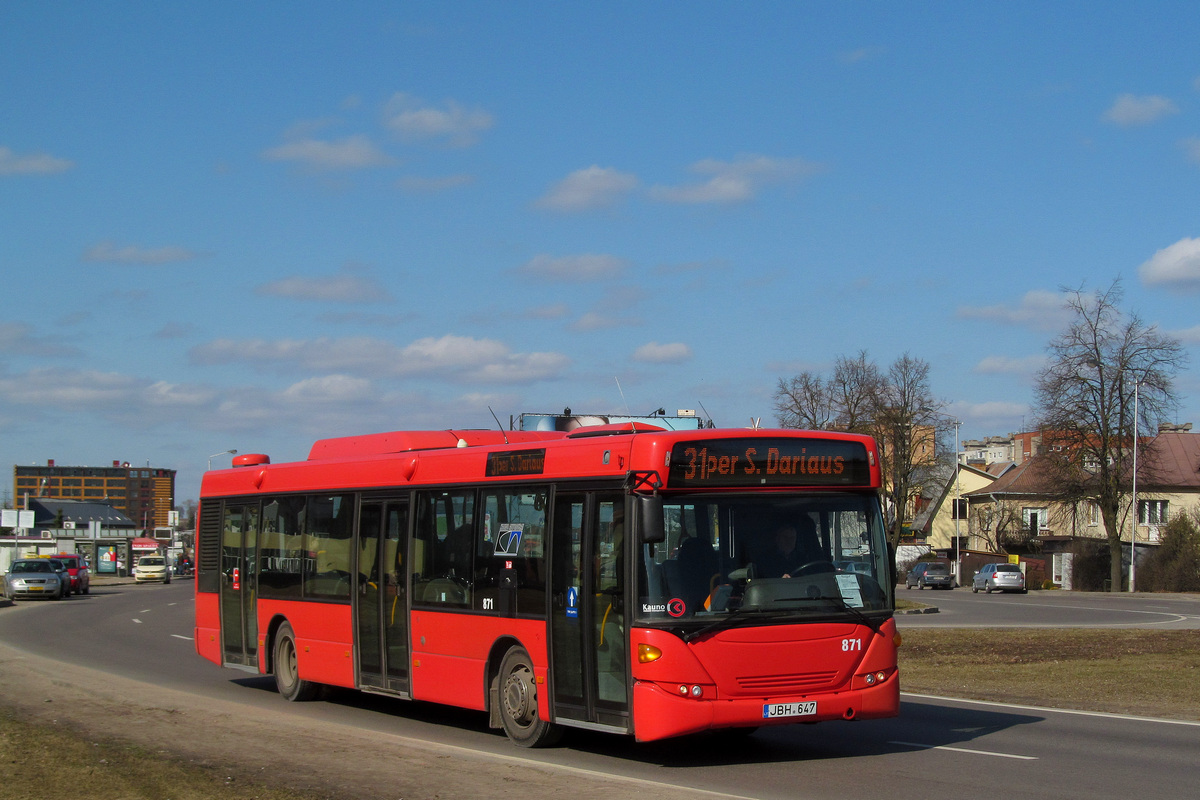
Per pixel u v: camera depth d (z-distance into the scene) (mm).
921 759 11141
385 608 14023
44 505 157875
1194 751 11555
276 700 16234
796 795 9320
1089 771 10430
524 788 8938
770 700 10359
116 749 10609
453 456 13180
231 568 17797
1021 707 15172
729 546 10562
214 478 18641
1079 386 63000
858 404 75312
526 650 11766
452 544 12984
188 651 24672
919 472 77562
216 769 9656
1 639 28062
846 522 11070
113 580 86188
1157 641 25719
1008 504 84188
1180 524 62969
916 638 27750
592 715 10844
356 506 14781
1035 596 58656
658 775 10312
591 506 11055
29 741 11000
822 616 10625
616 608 10594
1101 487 63188
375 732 12055
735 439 10758
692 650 10203
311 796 8578
